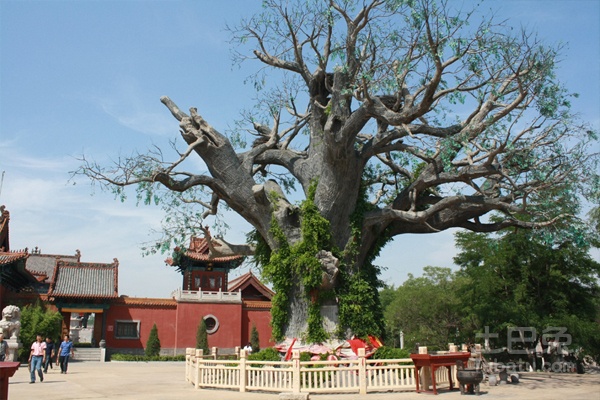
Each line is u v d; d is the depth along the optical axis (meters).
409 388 14.96
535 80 16.94
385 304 75.75
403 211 19.75
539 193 18.28
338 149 19.08
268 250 21.31
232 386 16.08
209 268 49.91
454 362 14.83
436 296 38.03
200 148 20.23
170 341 44.78
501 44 16.92
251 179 20.77
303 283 19.08
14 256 37.06
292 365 14.80
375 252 21.50
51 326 36.25
